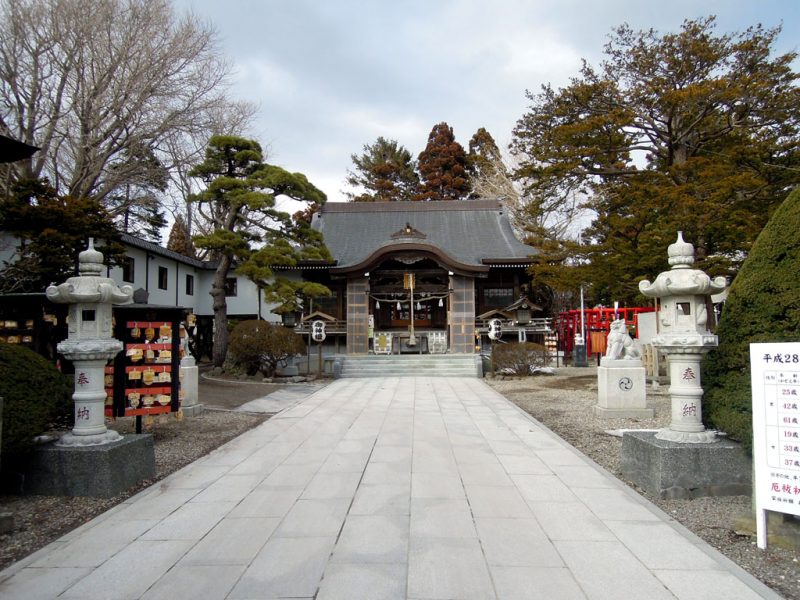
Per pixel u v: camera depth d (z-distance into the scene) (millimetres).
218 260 25797
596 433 8117
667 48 13336
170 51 16984
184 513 4699
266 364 16406
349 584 3346
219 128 19562
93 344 5316
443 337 21266
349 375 17922
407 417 9625
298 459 6637
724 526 4309
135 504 4957
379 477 5758
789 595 3246
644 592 3232
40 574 3545
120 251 13180
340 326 23031
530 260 22891
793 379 3785
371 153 42938
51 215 11742
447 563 3633
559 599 3150
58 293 5371
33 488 5188
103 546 3982
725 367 5227
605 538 4051
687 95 11891
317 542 4012
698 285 5215
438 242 26078
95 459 5156
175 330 7461
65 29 15625
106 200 20094
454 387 14477
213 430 8633
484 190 35688
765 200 12109
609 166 14250
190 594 3250
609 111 13898
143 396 7238
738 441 5148
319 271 23391
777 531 3955
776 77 12602
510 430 8328
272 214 16938
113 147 17156
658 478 5004
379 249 21203
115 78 16594
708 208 11148
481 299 24531
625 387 9461
